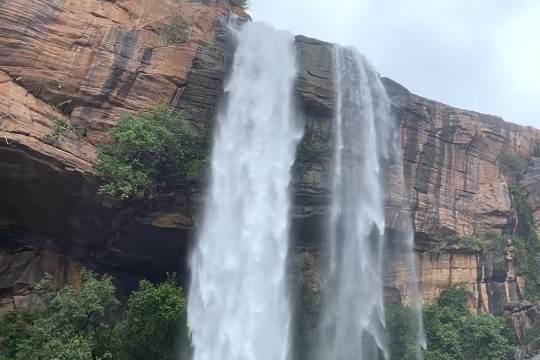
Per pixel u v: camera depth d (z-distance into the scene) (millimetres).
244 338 24766
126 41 23703
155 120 23328
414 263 30219
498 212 33344
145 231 23828
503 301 31109
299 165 27344
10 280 21828
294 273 26844
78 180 21172
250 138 26516
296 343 26094
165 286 21812
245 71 27141
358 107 29609
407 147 31109
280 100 27625
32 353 18516
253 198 25984
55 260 23047
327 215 27328
